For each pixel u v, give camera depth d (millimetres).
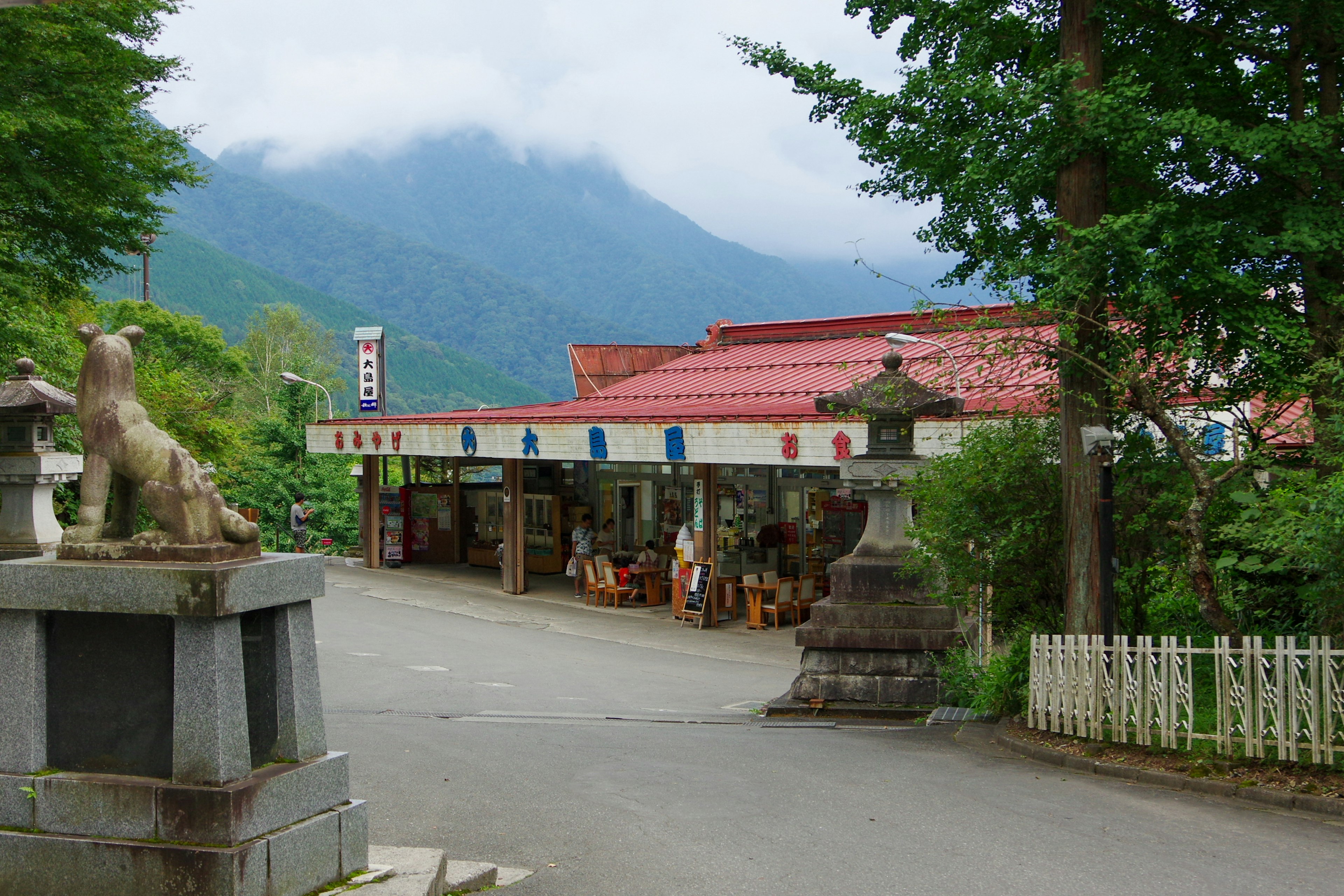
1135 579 10289
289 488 39406
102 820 4512
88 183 15195
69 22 14438
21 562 4715
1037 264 9688
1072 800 7172
